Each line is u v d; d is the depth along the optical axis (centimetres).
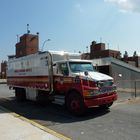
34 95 1634
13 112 1295
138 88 2267
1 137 793
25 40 6038
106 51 5484
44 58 1477
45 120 1158
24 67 1755
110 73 2645
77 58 1540
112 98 1302
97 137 845
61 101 1376
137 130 928
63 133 903
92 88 1212
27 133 835
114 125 1016
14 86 1939
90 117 1202
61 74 1370
